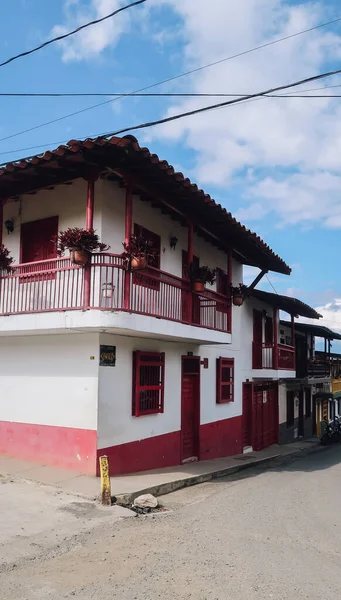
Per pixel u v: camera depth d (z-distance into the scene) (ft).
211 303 42.19
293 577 16.15
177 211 34.94
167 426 38.73
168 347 39.32
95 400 30.14
